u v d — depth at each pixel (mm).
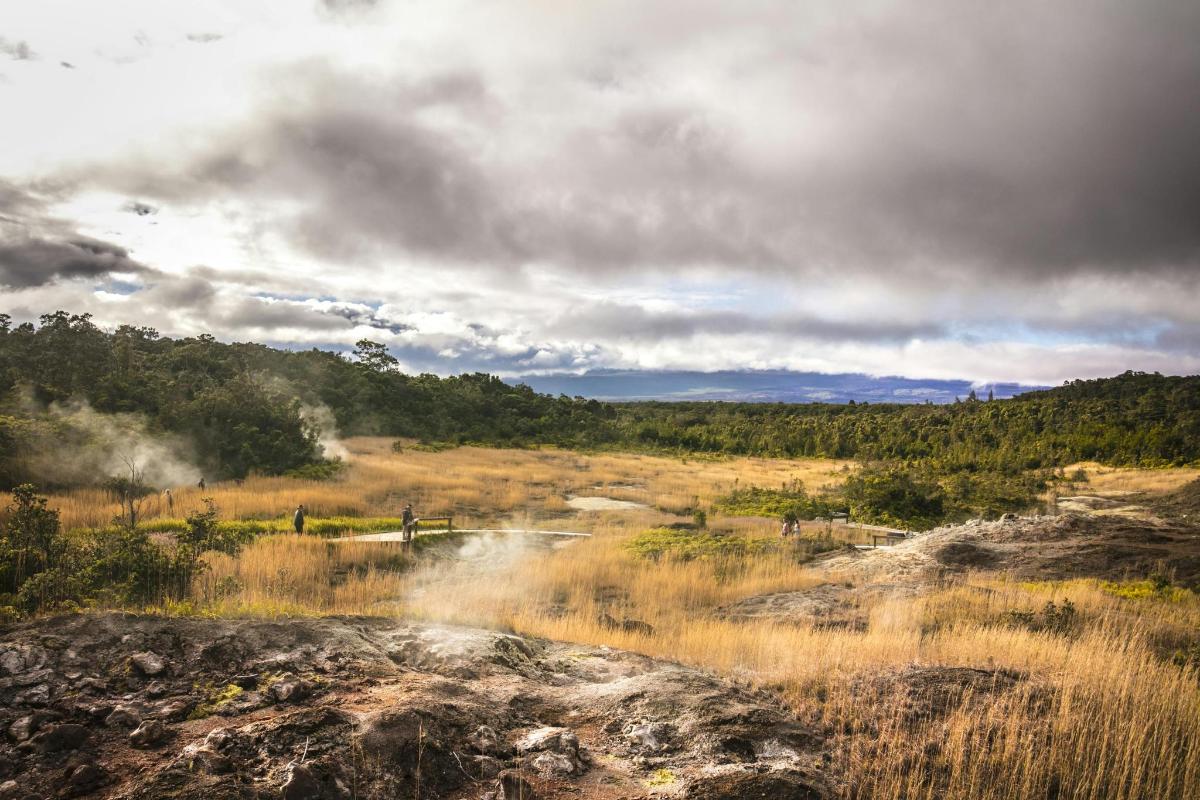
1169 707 6500
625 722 5520
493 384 79562
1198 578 17484
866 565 19547
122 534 11195
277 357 61125
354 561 17219
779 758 5105
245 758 4078
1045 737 5750
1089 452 60094
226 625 6148
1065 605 11414
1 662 4938
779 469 54938
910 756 5410
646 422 76062
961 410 76875
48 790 3697
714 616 13984
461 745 4617
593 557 18984
